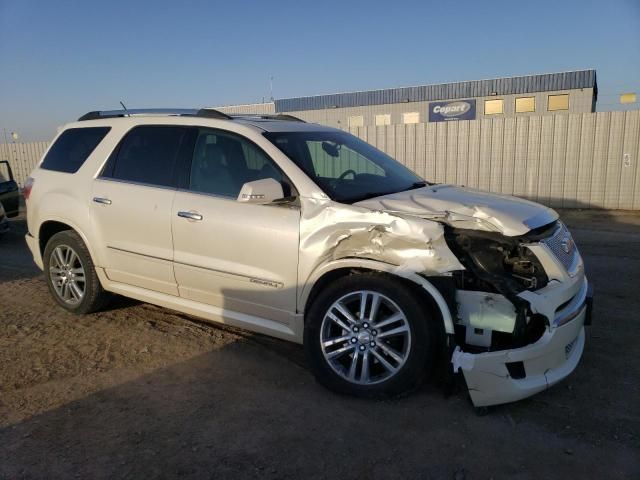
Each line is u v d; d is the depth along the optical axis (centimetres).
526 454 312
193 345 472
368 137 1579
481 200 401
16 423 350
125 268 495
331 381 381
